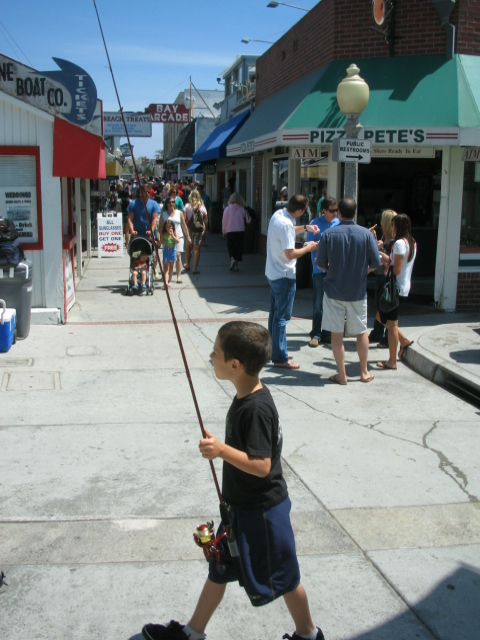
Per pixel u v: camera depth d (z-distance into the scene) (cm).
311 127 1012
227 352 270
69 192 1102
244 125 1631
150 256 1196
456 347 785
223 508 277
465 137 938
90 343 842
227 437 279
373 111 983
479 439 557
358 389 687
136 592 345
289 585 277
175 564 370
